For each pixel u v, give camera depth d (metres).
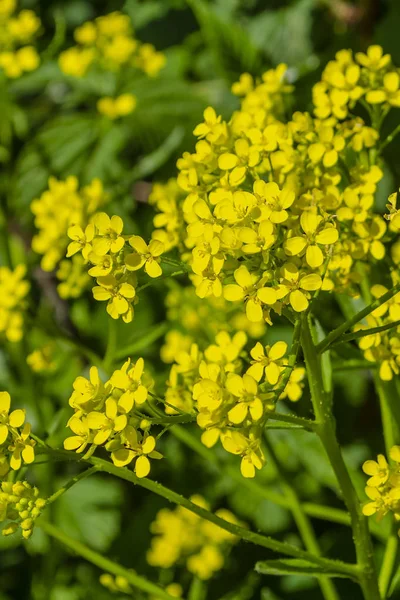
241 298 0.43
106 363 0.58
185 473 0.69
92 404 0.44
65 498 0.70
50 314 0.68
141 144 0.76
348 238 0.47
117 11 0.87
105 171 0.73
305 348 0.45
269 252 0.43
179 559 0.64
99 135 0.74
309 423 0.45
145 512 0.72
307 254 0.43
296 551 0.47
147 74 0.77
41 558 0.71
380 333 0.47
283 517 0.68
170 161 0.75
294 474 0.66
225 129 0.48
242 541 0.67
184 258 0.49
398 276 0.48
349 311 0.51
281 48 0.81
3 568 0.72
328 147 0.47
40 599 0.65
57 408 0.69
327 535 0.66
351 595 0.64
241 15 0.83
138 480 0.45
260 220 0.43
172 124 0.76
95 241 0.44
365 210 0.47
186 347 0.55
